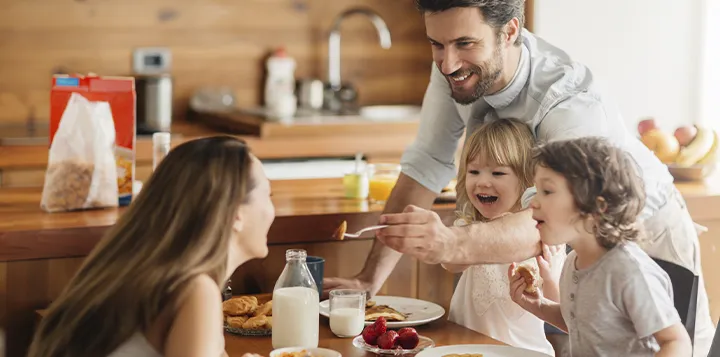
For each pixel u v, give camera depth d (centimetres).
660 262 214
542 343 237
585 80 229
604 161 181
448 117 256
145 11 464
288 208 261
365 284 240
